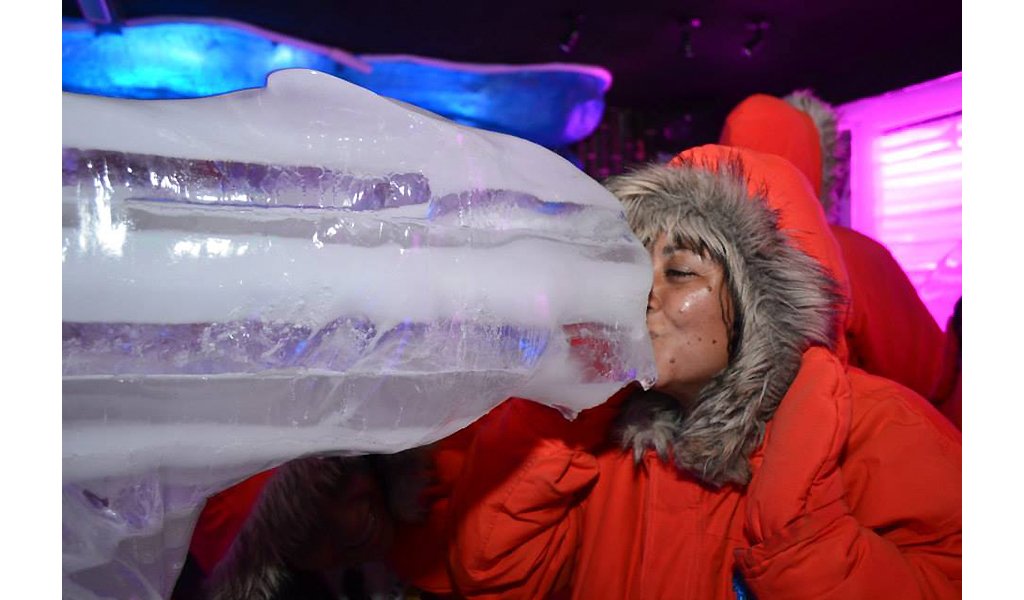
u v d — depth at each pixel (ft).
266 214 1.55
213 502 3.70
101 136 1.46
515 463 2.65
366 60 13.14
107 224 1.43
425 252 1.65
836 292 2.66
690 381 2.49
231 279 1.49
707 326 2.44
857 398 2.60
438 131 1.80
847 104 13.60
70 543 1.53
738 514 2.61
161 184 1.49
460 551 2.75
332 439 1.66
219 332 1.49
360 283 1.57
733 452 2.51
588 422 2.74
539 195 1.89
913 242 12.91
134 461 1.53
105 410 1.48
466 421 1.82
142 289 1.44
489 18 12.14
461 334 1.68
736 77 14.26
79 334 1.42
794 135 5.34
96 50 11.91
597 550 2.81
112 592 1.61
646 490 2.77
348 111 1.72
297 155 1.63
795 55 13.23
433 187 1.72
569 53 13.23
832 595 2.12
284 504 2.74
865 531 2.24
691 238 2.44
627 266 2.03
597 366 1.96
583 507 2.91
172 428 1.53
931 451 2.40
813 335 2.49
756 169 3.16
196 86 12.59
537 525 2.68
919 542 2.35
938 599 2.21
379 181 1.68
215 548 3.73
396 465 2.90
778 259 2.51
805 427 2.30
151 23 11.89
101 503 1.54
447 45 13.06
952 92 12.10
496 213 1.80
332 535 2.78
